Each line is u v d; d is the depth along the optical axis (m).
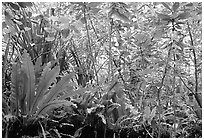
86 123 1.26
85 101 1.24
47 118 1.14
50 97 1.15
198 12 1.19
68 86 1.21
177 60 1.21
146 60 1.27
